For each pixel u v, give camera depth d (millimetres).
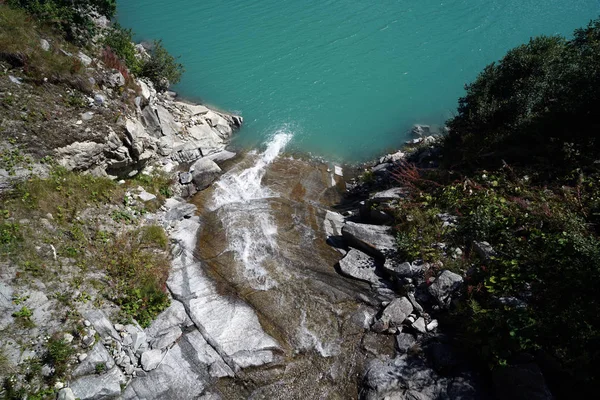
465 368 9211
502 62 16594
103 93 15969
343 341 10531
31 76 14266
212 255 13250
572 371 7871
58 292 10211
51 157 13000
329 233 14320
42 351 9070
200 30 30094
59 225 11648
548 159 12891
